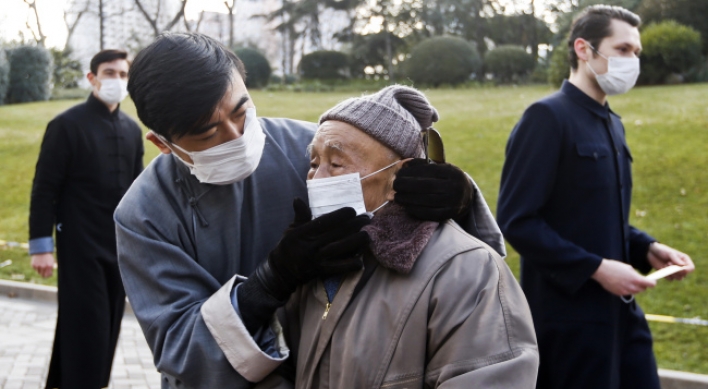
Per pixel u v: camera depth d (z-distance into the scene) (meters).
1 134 16.78
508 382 1.66
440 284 1.76
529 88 18.03
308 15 28.17
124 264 2.04
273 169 2.17
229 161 1.91
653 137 10.59
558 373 3.47
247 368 1.83
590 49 3.68
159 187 2.06
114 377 5.60
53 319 7.44
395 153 1.88
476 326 1.71
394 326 1.75
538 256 3.39
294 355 1.98
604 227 3.48
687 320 6.02
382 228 1.82
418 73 20.30
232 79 1.89
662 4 16.19
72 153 4.93
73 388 4.77
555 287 3.47
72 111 5.02
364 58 24.00
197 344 1.86
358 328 1.78
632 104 12.68
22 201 12.34
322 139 1.90
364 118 1.86
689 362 5.48
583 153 3.47
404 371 1.74
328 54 24.08
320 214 1.87
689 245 7.50
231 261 2.06
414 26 23.83
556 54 16.42
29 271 9.21
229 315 1.84
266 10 28.73
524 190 3.45
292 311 1.99
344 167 1.87
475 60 20.33
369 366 1.74
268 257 1.86
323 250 1.76
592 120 3.57
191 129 1.84
